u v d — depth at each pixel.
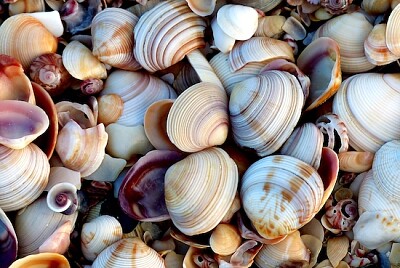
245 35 0.36
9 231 0.32
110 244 0.34
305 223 0.34
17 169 0.33
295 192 0.33
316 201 0.33
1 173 0.32
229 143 0.36
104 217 0.34
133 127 0.36
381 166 0.35
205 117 0.34
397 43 0.35
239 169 0.35
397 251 0.35
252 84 0.35
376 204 0.35
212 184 0.33
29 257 0.32
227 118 0.35
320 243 0.35
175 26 0.36
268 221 0.33
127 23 0.36
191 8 0.36
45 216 0.33
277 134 0.34
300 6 0.38
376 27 0.36
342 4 0.37
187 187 0.34
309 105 0.36
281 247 0.35
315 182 0.33
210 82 0.35
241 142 0.35
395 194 0.34
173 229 0.35
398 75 0.36
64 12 0.37
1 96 0.34
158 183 0.35
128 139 0.36
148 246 0.34
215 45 0.37
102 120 0.36
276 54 0.36
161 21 0.36
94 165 0.34
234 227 0.34
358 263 0.36
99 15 0.36
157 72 0.38
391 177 0.34
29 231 0.33
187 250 0.36
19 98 0.34
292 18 0.37
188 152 0.35
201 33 0.36
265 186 0.33
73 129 0.34
